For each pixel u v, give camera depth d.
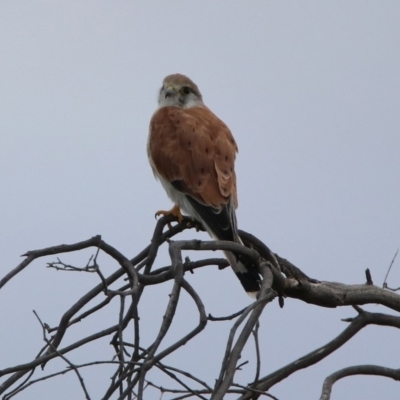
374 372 8.98
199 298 8.01
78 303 9.02
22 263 8.63
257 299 7.86
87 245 8.90
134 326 8.52
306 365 9.77
